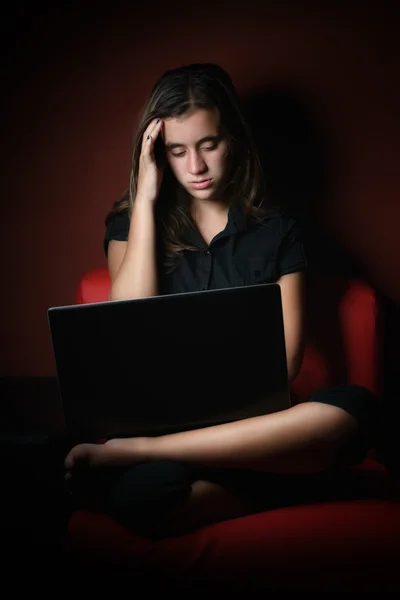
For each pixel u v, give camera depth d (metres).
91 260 1.85
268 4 1.66
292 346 1.52
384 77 1.66
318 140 1.71
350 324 1.55
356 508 1.19
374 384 1.55
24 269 1.88
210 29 1.68
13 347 1.93
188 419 1.20
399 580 1.03
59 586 1.42
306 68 1.68
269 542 1.08
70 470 1.17
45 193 1.82
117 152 1.77
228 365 1.18
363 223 1.75
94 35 1.72
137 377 1.15
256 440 1.21
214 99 1.41
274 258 1.55
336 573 1.03
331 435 1.25
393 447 1.88
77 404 1.16
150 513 1.11
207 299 1.15
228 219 1.58
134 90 1.73
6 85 1.77
